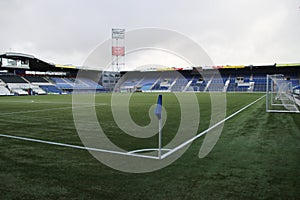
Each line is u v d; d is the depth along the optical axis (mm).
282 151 3824
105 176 2771
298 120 7312
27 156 3602
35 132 5590
